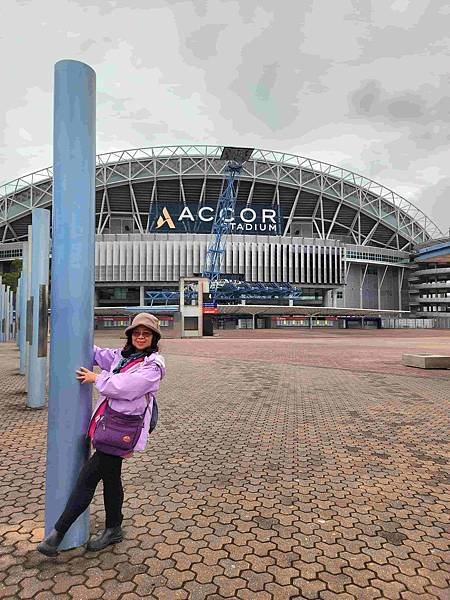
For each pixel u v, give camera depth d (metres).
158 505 4.44
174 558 3.40
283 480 5.20
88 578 3.10
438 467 5.70
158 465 5.73
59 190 3.44
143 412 3.36
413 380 13.84
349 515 4.24
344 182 119.12
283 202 117.19
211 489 4.89
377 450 6.46
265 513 4.27
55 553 3.31
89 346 3.51
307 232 119.06
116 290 101.00
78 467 3.44
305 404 9.88
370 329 90.88
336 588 3.02
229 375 14.82
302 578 3.13
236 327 92.75
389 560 3.40
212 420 8.31
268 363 18.83
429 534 3.85
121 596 2.90
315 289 107.25
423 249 112.00
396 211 124.19
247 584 3.05
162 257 96.62
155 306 93.44
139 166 110.19
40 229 8.94
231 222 105.62
